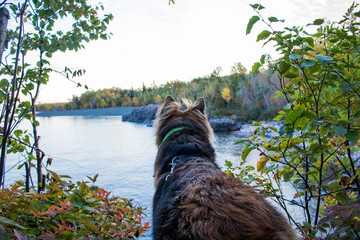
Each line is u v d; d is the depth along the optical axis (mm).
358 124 2244
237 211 1820
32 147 2908
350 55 2703
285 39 2264
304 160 2645
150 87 151250
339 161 2729
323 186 2477
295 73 2334
